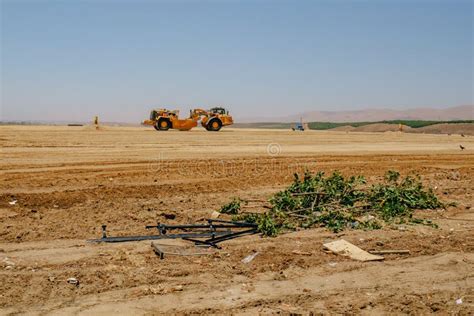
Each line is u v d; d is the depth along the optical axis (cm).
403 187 1226
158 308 609
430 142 3123
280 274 726
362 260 788
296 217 1044
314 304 632
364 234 939
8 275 691
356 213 1077
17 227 927
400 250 841
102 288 660
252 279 707
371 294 666
